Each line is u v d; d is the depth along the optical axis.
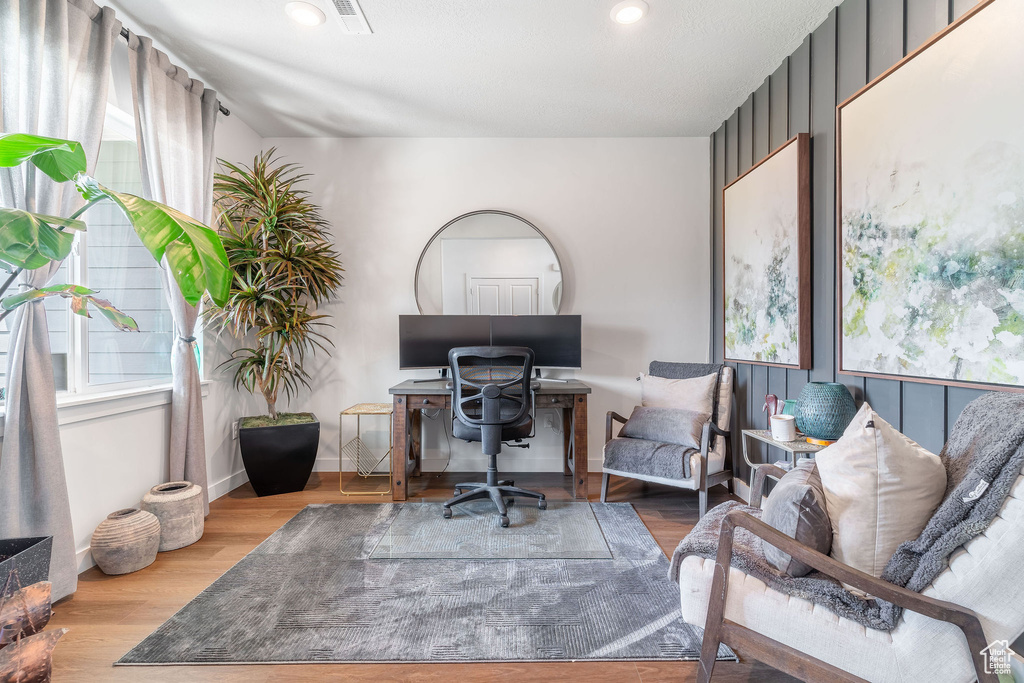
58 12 1.85
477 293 3.78
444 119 3.46
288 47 2.57
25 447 1.79
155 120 2.43
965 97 1.55
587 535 2.55
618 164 3.81
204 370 3.08
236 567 2.18
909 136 1.78
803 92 2.52
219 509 2.96
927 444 1.76
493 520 2.77
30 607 1.31
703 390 3.14
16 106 1.73
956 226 1.59
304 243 3.18
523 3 2.22
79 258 2.24
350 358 3.80
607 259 3.81
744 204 3.11
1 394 1.83
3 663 1.17
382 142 3.79
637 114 3.40
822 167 2.37
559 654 1.59
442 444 3.83
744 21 2.35
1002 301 1.44
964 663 1.05
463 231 3.77
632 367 3.82
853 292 2.10
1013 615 1.02
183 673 1.50
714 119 3.49
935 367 1.69
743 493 3.17
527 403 2.88
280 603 1.89
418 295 3.78
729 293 3.36
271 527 2.68
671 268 3.82
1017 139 1.39
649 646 1.63
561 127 3.61
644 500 3.13
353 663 1.55
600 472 3.81
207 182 2.90
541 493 2.97
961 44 1.56
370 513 2.89
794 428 2.25
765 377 2.93
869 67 2.04
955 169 1.59
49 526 1.81
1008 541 1.01
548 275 3.77
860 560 1.22
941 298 1.66
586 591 1.98
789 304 2.59
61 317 2.15
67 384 2.18
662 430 3.02
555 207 3.82
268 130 3.65
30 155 1.27
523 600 1.91
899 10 1.87
